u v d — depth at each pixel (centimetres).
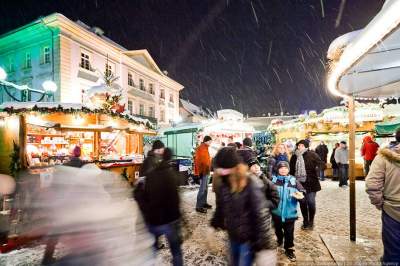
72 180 279
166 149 377
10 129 765
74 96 2138
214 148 1315
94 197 275
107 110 938
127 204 312
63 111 807
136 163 1049
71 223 263
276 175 452
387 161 299
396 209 291
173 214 356
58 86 2039
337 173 1390
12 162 738
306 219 567
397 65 365
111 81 1241
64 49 2080
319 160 578
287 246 420
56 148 1088
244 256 261
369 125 1424
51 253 359
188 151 1569
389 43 301
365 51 292
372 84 441
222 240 504
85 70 2252
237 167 267
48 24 2052
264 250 252
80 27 2158
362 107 1339
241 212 263
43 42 2145
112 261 272
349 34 361
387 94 499
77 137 1146
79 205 267
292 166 599
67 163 452
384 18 230
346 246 456
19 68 2283
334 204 793
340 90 466
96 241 264
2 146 775
